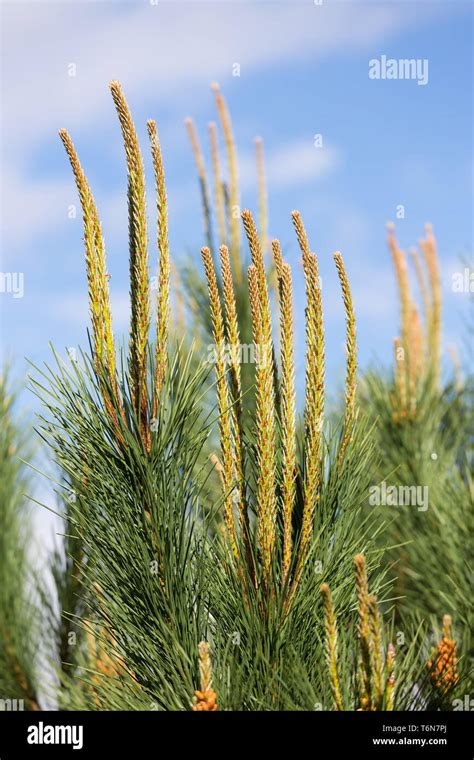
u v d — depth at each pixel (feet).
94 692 3.64
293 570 3.52
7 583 4.77
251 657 3.47
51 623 4.79
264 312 3.39
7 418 5.12
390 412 5.49
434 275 5.98
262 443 3.38
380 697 3.21
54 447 3.49
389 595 5.00
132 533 3.47
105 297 3.42
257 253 3.39
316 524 3.54
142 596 3.49
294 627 3.50
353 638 3.54
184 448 3.51
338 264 3.55
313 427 3.45
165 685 3.45
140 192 3.36
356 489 3.67
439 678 3.55
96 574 3.53
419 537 5.05
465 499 5.13
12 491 5.00
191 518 3.51
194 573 3.56
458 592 4.66
